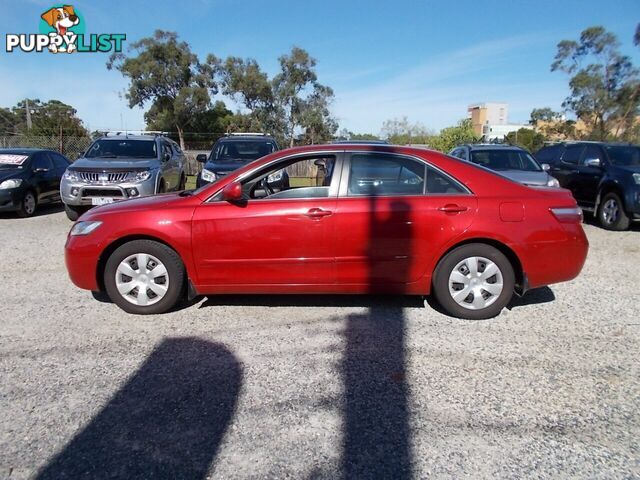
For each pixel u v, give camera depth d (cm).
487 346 375
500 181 424
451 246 414
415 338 389
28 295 496
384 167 423
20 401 295
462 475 232
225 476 230
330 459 243
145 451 248
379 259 416
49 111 4700
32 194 1025
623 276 575
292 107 3956
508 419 279
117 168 909
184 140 4022
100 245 425
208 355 358
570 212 421
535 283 420
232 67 3959
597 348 373
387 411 286
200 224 416
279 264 419
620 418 280
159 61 3906
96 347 372
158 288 432
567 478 230
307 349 369
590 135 3198
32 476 229
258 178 430
